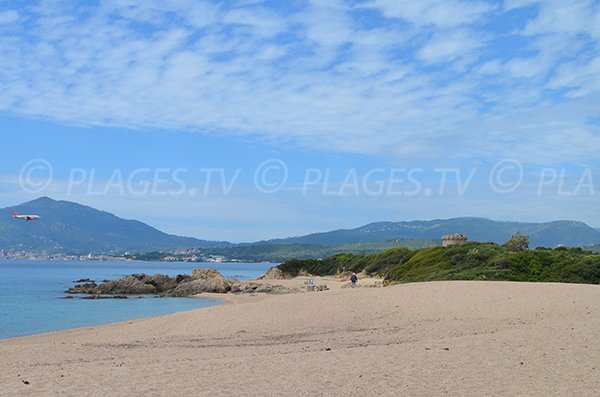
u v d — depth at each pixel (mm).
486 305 31766
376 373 14734
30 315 49344
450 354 17516
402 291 36281
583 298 32125
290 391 12797
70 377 14422
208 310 34438
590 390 13008
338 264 125250
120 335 29406
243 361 16844
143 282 86375
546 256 56781
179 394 12500
